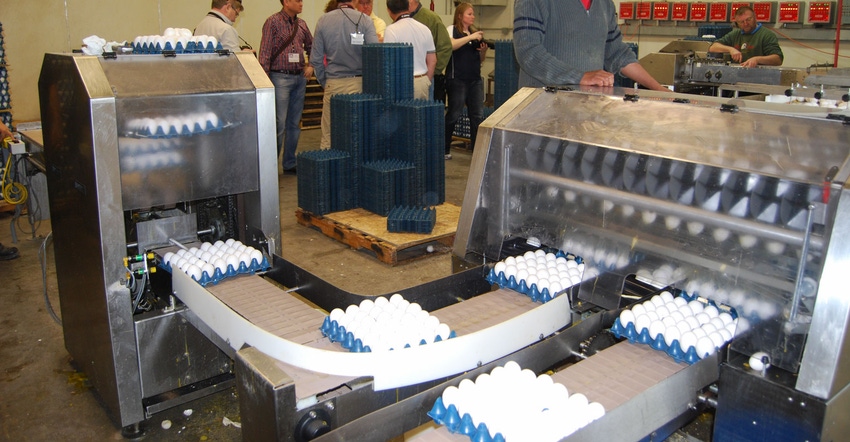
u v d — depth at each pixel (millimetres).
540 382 1551
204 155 2410
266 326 1955
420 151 4574
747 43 6312
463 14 6688
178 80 2328
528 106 2369
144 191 2287
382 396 1674
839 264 1381
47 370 2867
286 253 4301
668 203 1833
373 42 5328
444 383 1575
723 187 1686
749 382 1517
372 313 1906
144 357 2355
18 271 3969
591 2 3020
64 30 7477
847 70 4398
